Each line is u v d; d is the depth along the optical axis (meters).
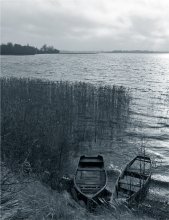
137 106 58.72
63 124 36.75
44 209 15.46
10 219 12.58
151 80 110.19
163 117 50.88
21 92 51.88
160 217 21.11
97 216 19.05
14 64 170.25
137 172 27.69
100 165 28.00
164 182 27.66
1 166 19.50
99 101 50.22
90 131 40.69
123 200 22.30
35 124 30.34
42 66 165.38
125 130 43.41
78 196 22.16
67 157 30.20
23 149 24.02
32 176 21.00
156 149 36.94
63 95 51.72
